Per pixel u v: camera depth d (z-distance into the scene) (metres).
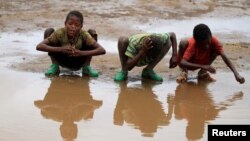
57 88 16.12
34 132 12.27
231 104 15.12
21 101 14.68
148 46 16.20
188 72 18.92
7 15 26.91
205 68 17.14
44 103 14.59
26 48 21.44
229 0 34.88
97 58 20.19
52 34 17.38
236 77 16.91
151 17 28.53
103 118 13.61
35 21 26.00
